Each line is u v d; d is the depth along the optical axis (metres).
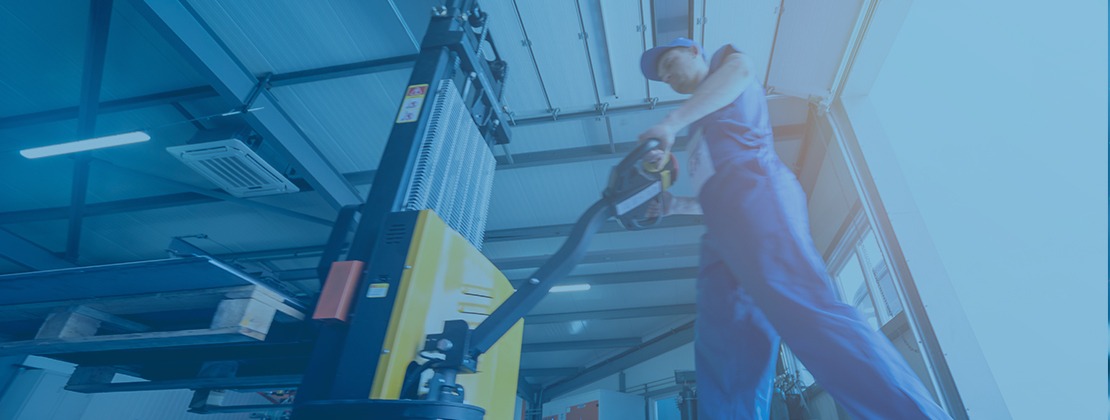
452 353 0.92
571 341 10.04
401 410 0.81
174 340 0.99
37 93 3.95
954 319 1.92
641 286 7.50
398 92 3.85
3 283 1.05
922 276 2.08
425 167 1.27
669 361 8.70
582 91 3.66
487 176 1.73
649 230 5.73
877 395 0.69
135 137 3.79
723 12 2.75
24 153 3.83
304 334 1.17
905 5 2.20
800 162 3.98
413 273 1.01
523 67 3.49
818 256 0.85
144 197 5.35
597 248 6.11
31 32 3.46
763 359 0.96
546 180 4.89
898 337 2.58
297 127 4.10
